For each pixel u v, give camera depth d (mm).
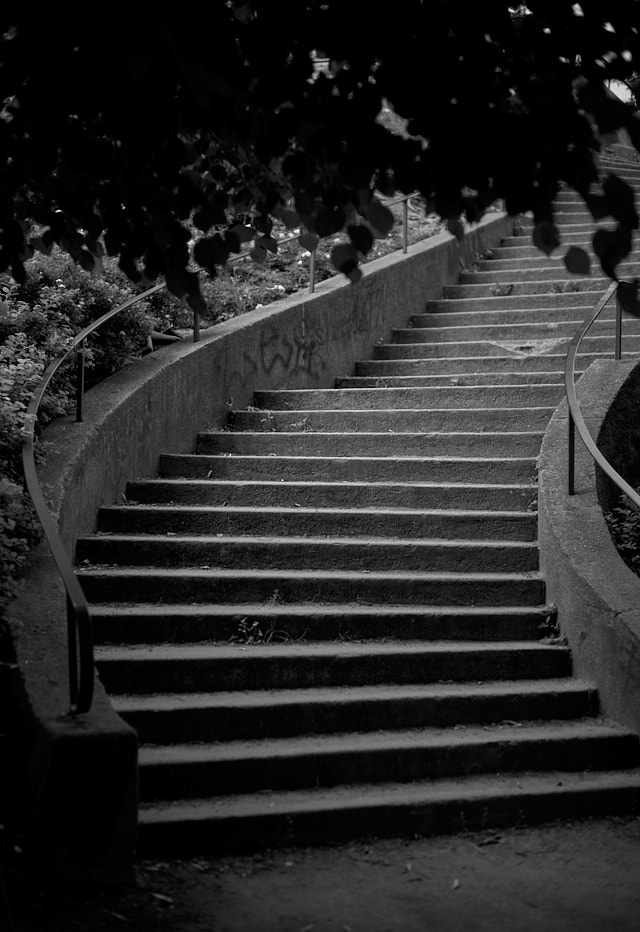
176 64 3494
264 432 8852
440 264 12516
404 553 6684
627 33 3580
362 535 7004
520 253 13406
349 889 4102
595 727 5445
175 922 3748
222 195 4926
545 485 6848
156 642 5742
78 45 3652
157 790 4613
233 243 4434
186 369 8508
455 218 3959
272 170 4523
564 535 6297
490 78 3762
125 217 4453
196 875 4176
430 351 10836
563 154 3668
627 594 5715
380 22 3537
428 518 6996
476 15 3561
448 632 6090
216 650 5602
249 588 6219
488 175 3719
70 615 4352
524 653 5891
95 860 3977
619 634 5465
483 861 4410
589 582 5828
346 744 5016
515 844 4594
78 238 4793
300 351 10195
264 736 5113
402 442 8234
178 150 4188
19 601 5227
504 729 5379
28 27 3584
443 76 3648
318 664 5559
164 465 8055
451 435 8117
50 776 3922
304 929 3738
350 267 4074
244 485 7434
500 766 5133
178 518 6957
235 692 5398
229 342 9188
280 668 5504
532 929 3793
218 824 4375
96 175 4230
